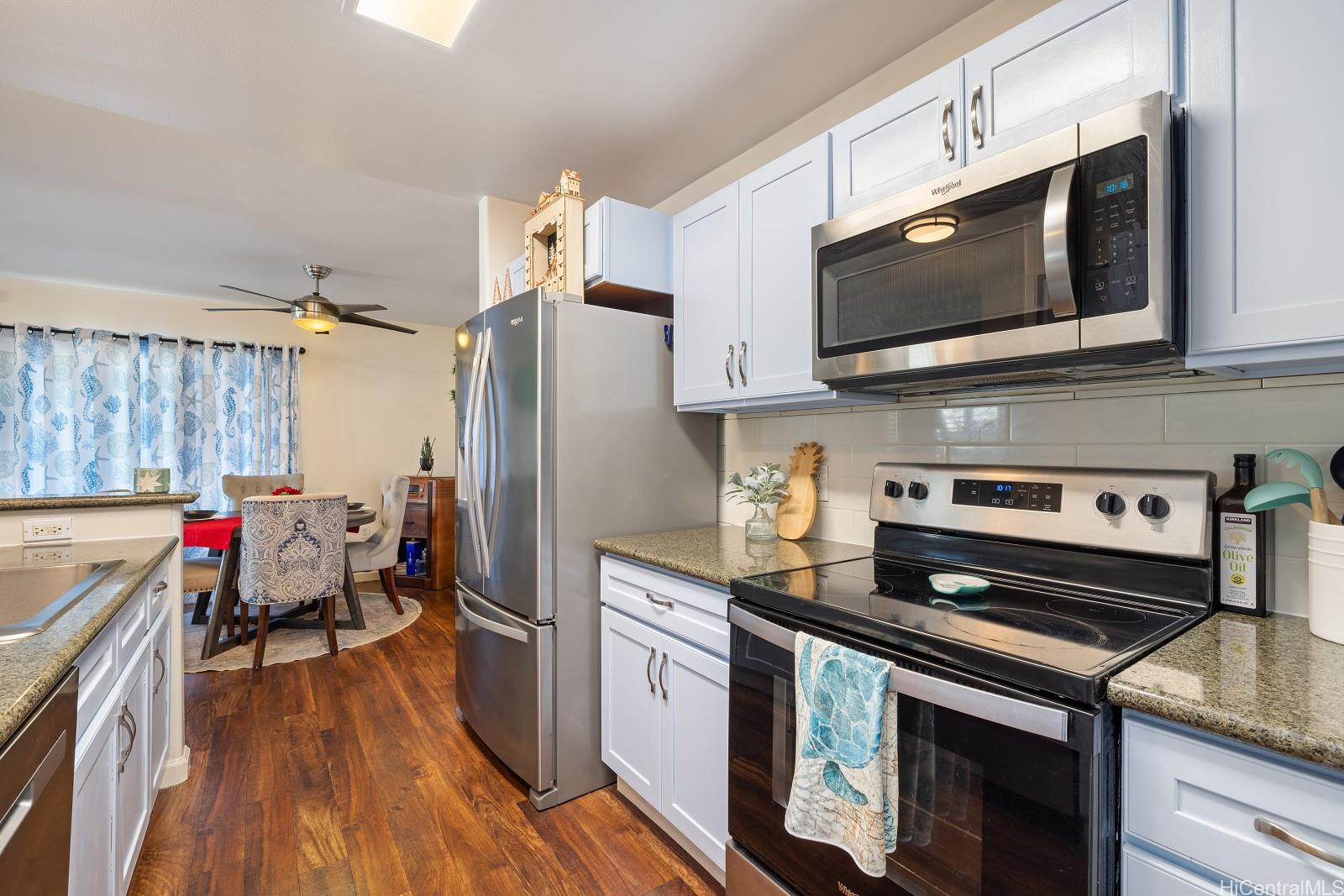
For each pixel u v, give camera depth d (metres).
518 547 2.04
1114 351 1.07
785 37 1.76
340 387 5.66
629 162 2.49
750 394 1.85
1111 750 0.84
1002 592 1.32
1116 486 1.27
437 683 3.04
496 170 2.56
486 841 1.80
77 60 1.80
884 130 1.48
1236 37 0.95
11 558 1.74
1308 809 0.67
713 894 1.58
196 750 2.34
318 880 1.63
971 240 1.23
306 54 1.78
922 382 1.49
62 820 0.93
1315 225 0.88
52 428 4.38
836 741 1.08
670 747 1.72
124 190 2.88
